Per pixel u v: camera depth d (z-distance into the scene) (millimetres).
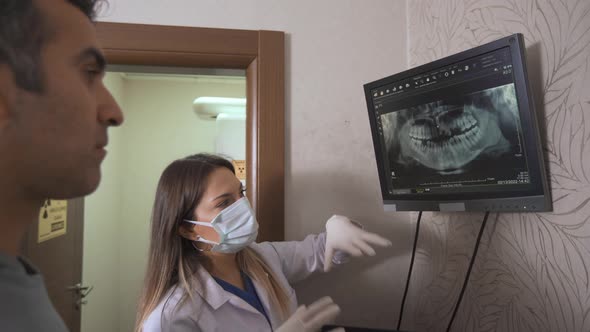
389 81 1007
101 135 384
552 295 756
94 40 369
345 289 1274
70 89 334
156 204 985
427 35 1216
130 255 2898
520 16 824
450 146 892
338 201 1279
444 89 878
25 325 328
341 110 1295
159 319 845
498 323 905
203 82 3051
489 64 779
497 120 784
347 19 1316
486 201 838
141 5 1210
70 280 1781
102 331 2561
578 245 695
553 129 745
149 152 2955
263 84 1234
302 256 1150
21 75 298
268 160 1225
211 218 958
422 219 1257
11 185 323
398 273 1300
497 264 915
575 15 688
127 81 2967
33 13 311
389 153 1062
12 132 302
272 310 1014
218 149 2105
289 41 1280
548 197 736
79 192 365
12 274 333
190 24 1228
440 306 1141
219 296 922
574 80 693
